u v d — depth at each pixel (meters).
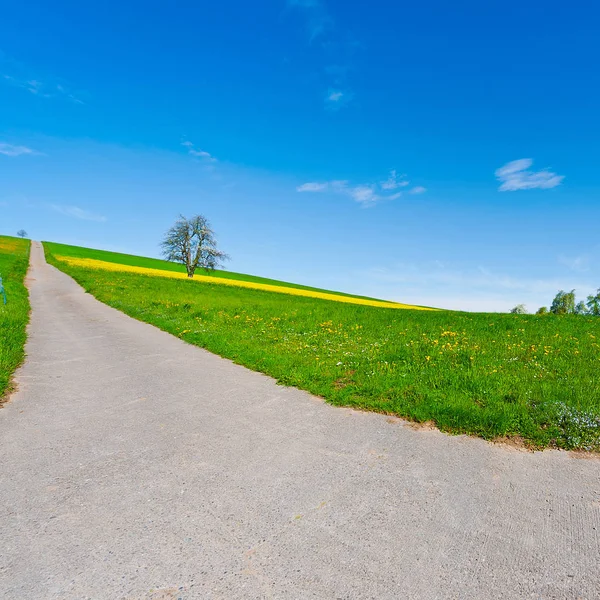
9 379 6.60
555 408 4.98
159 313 15.48
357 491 3.47
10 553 2.64
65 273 37.25
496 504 3.29
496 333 11.75
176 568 2.53
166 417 5.17
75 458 4.02
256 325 13.42
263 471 3.80
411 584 2.43
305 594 2.34
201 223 57.66
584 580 2.47
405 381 6.26
